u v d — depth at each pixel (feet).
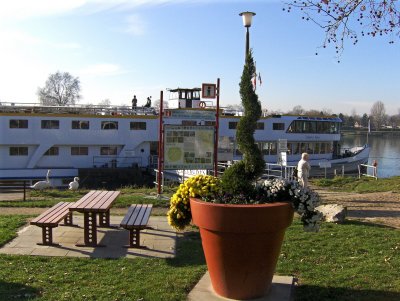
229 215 16.70
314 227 18.31
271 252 17.49
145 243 27.43
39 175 100.48
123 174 101.30
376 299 18.07
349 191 63.21
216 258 17.54
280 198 18.15
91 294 18.25
